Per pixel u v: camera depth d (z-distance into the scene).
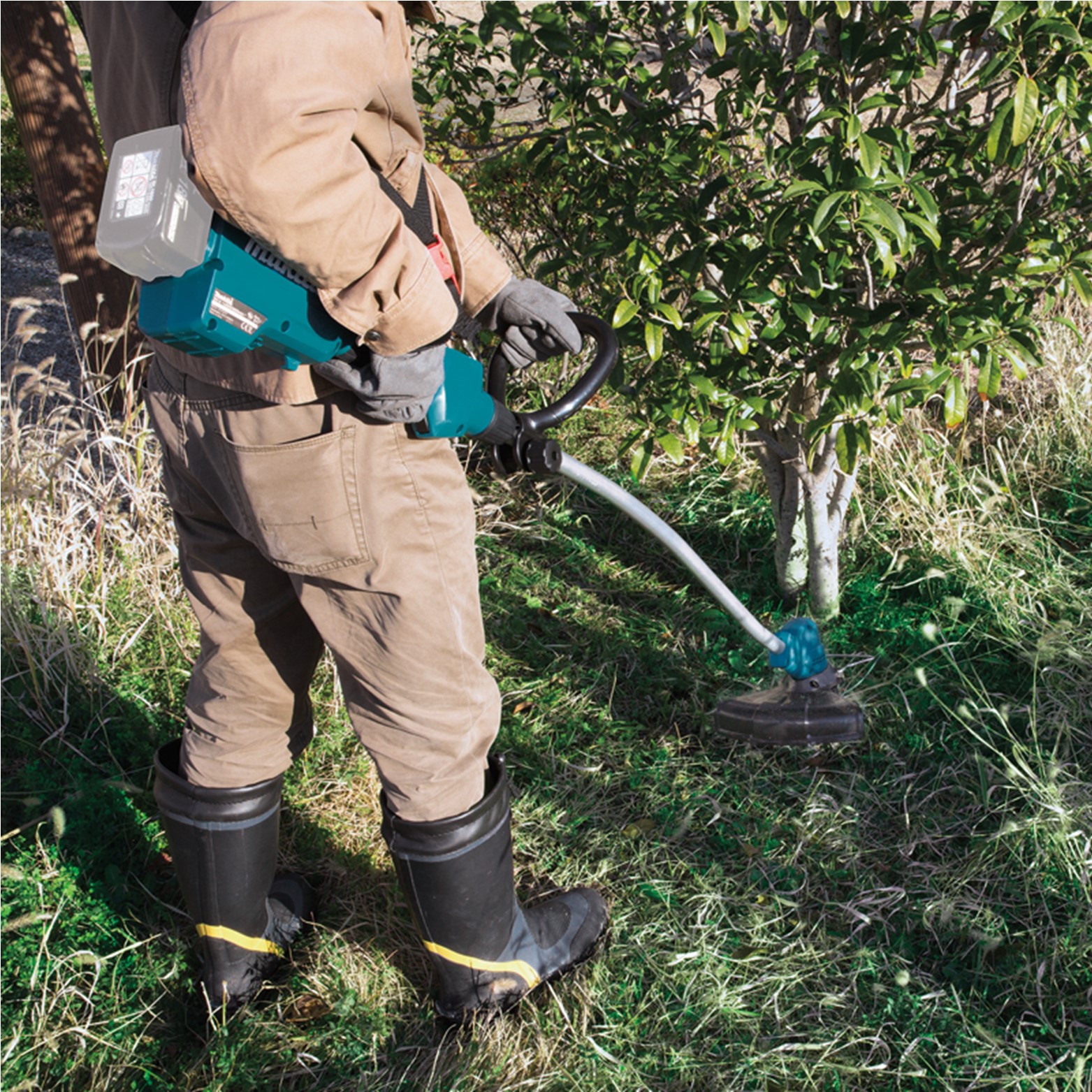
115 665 2.90
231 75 1.13
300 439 1.49
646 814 2.46
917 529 3.24
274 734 1.85
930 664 2.82
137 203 1.23
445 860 1.75
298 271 1.32
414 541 1.58
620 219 2.48
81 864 2.22
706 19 2.05
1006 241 2.37
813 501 2.88
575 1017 1.94
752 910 2.18
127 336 4.35
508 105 2.87
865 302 2.39
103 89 1.47
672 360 2.60
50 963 1.99
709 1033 1.93
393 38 1.37
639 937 2.12
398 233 1.32
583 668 2.95
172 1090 1.84
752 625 2.21
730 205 2.56
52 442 3.48
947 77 2.33
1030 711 2.55
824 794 2.47
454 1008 1.91
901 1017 1.93
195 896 1.89
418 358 1.43
